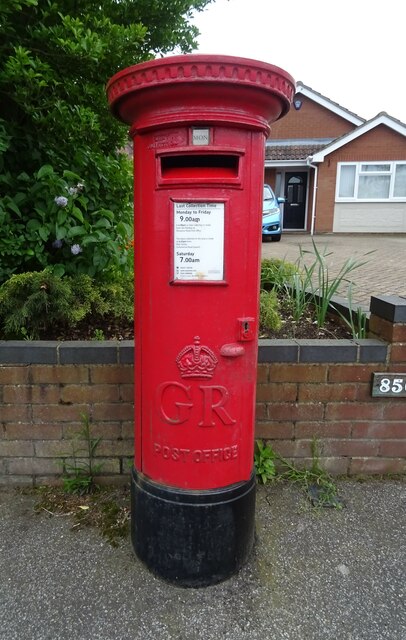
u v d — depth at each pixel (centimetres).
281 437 244
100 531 208
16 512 220
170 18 327
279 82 151
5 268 276
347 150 1806
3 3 230
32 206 287
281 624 164
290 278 378
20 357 225
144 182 161
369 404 242
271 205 1441
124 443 235
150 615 167
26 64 243
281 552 197
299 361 236
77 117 274
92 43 250
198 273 159
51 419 232
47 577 183
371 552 197
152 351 170
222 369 166
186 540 177
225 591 178
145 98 149
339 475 250
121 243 324
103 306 274
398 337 236
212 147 149
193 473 174
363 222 1859
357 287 577
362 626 163
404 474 252
